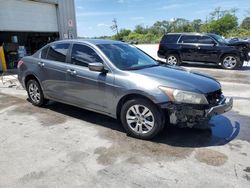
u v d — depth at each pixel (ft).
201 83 13.15
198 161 11.30
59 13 51.52
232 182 9.79
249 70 39.58
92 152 12.20
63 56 16.97
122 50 16.44
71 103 16.75
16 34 52.31
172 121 12.53
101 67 14.16
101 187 9.57
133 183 9.79
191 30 246.06
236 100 21.33
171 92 12.30
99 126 15.47
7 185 9.73
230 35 186.80
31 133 14.51
